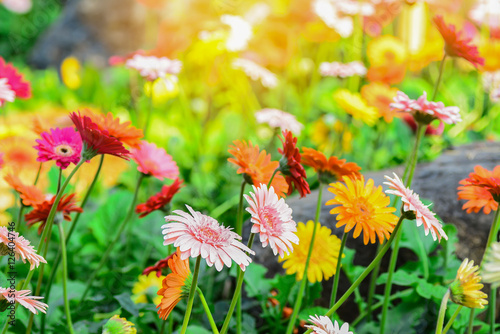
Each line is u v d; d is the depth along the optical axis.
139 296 1.90
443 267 1.87
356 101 2.27
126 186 2.79
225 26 2.93
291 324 1.63
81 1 5.97
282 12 3.43
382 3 3.26
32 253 1.38
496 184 1.51
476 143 2.48
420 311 1.77
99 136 1.44
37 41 6.23
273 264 2.00
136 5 5.74
